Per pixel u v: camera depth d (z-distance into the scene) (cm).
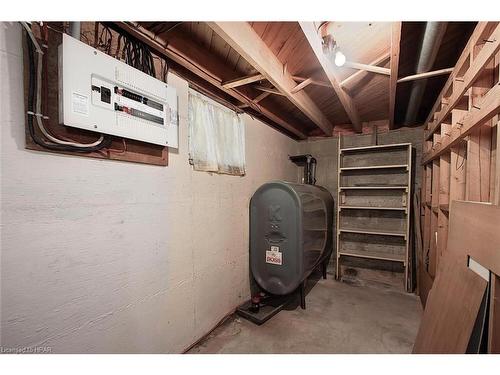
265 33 161
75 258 116
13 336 97
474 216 117
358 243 359
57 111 108
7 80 95
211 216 211
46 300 106
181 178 179
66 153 112
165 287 165
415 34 162
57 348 109
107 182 129
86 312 120
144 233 150
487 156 132
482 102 109
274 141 331
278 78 191
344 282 333
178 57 162
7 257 95
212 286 211
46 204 106
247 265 263
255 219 255
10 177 96
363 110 310
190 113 190
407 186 304
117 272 134
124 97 129
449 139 166
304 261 236
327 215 326
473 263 116
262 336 202
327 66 171
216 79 194
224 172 226
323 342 194
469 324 101
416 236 304
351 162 371
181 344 178
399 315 238
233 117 242
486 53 105
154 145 156
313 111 283
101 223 126
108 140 127
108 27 131
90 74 113
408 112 274
